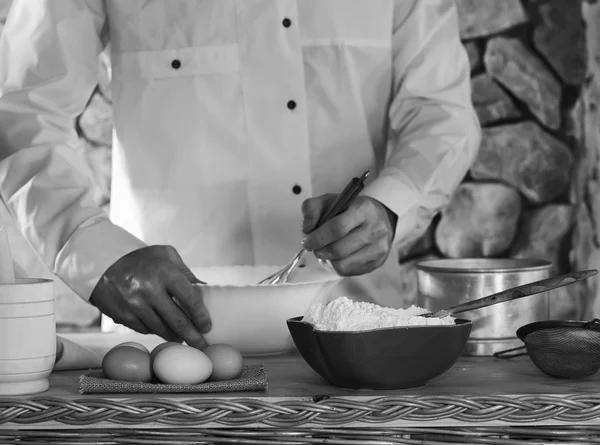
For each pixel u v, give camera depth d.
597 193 2.06
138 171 1.66
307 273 1.32
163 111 1.64
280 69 1.61
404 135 1.59
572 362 0.96
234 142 1.63
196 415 0.85
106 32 1.72
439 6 1.68
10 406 0.85
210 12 1.61
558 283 0.96
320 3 1.60
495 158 2.24
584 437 0.86
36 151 1.38
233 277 1.34
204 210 1.65
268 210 1.64
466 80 1.66
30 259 2.17
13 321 0.90
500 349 1.17
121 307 1.19
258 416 0.85
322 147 1.65
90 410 0.85
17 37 1.54
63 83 1.51
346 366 0.90
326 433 0.85
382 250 1.34
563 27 2.20
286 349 1.16
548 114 2.23
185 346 0.97
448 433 0.86
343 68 1.62
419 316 0.94
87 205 1.33
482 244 2.25
